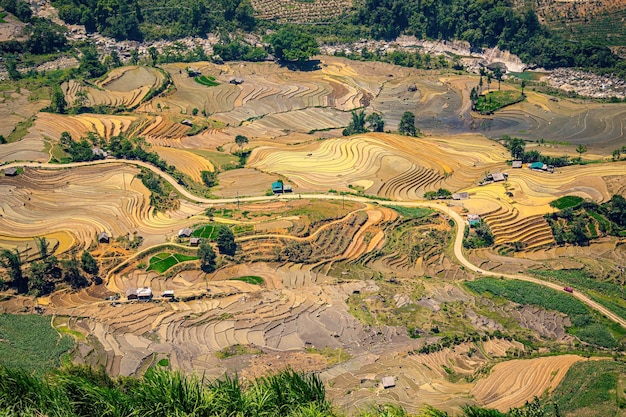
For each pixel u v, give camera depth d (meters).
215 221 170.12
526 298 139.88
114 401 57.09
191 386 57.72
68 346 119.56
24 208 169.38
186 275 151.38
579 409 98.94
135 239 160.62
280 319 130.38
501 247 165.38
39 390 58.78
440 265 158.62
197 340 124.44
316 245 161.75
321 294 141.12
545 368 112.75
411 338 126.25
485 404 104.44
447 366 117.06
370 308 135.88
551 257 164.25
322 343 124.31
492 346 123.88
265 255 157.62
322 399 59.03
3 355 114.69
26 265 147.12
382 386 110.56
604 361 112.25
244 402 57.03
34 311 135.00
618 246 166.38
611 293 145.75
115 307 135.88
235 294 142.25
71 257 152.00
